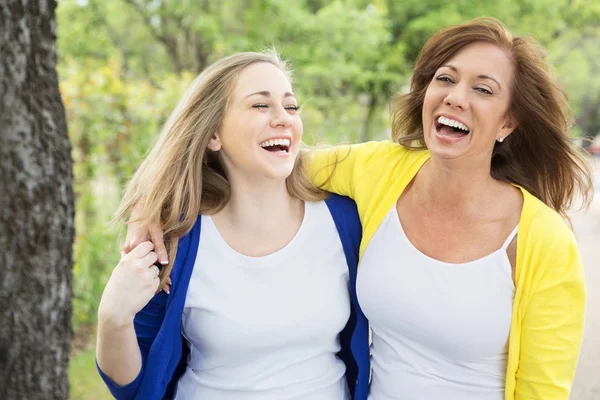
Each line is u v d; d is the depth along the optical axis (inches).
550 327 67.6
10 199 72.5
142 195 78.3
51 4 75.7
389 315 73.7
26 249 74.3
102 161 194.9
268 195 74.8
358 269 77.0
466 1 445.4
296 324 72.5
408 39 465.4
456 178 71.5
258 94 72.4
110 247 197.6
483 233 71.7
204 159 77.5
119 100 193.9
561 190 77.6
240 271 73.6
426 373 73.0
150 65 562.6
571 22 506.0
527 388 70.0
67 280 80.4
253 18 431.5
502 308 69.4
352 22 411.5
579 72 571.5
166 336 72.3
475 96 69.0
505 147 77.5
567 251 67.7
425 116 72.6
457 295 70.1
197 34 486.3
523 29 460.4
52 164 76.6
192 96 75.4
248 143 72.2
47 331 77.2
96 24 521.3
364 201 79.6
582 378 169.0
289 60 81.4
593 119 1152.8
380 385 76.8
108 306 67.9
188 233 75.2
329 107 418.9
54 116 76.9
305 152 82.7
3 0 69.9
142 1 497.7
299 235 76.2
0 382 73.6
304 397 73.2
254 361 72.9
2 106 71.0
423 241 73.7
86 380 161.6
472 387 72.0
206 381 73.8
